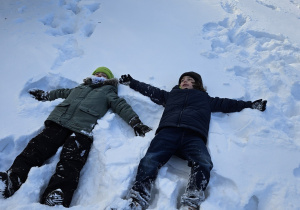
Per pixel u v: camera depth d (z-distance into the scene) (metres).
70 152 1.91
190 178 1.72
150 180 1.70
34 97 2.53
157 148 1.91
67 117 2.15
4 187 1.64
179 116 2.08
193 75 2.52
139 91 2.52
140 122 2.22
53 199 1.61
